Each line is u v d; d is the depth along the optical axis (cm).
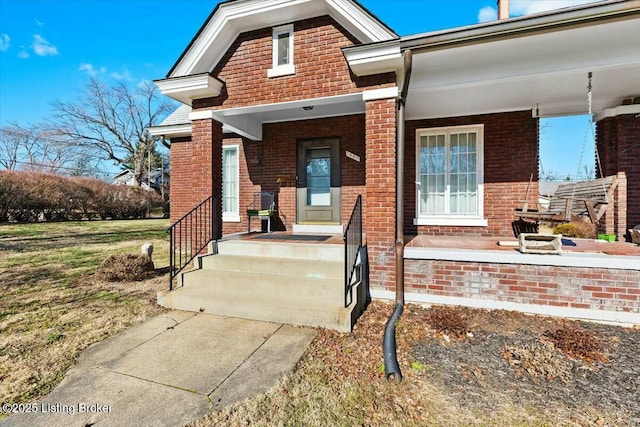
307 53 492
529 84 476
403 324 368
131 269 556
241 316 390
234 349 309
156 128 824
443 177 660
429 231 656
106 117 3014
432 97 536
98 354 300
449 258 424
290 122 727
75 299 455
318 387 248
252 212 676
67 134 2866
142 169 3172
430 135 665
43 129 2867
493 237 604
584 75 437
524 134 604
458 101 558
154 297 467
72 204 1778
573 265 381
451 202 657
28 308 418
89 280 550
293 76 500
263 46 520
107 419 212
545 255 396
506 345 316
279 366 278
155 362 285
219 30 511
